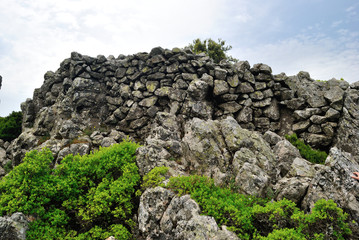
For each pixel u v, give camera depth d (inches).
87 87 927.7
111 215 454.3
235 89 821.9
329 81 780.6
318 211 335.9
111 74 965.8
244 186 460.1
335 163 403.5
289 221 348.8
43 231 397.1
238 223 347.9
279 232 310.8
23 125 1027.9
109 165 500.7
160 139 663.8
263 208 356.8
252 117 805.9
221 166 537.3
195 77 842.8
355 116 678.5
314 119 723.4
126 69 957.2
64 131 815.7
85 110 905.5
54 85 1001.5
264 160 525.3
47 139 863.1
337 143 683.4
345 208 361.1
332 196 383.9
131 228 436.1
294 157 546.9
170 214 391.9
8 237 367.9
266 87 823.1
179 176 459.2
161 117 782.5
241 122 792.3
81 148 740.0
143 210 418.9
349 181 378.6
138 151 531.5
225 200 398.6
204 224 338.3
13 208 396.2
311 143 714.2
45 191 422.0
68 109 896.9
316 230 327.9
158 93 861.8
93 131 866.1
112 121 901.8
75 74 941.2
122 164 518.0
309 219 330.0
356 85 736.3
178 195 406.0
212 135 582.6
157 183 446.6
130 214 461.1
